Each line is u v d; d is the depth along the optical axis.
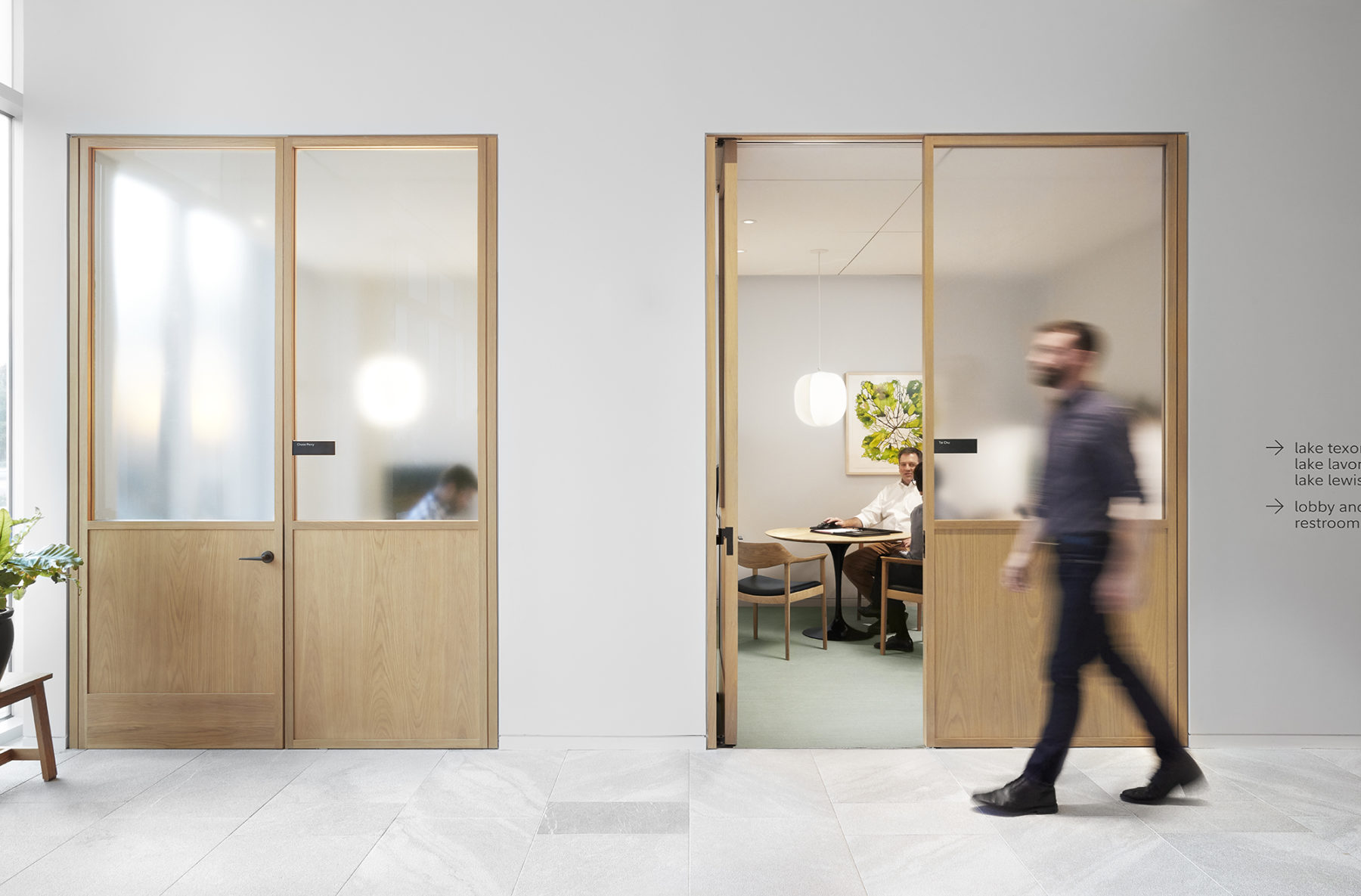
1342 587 3.10
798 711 3.67
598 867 2.23
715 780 2.82
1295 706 3.10
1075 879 2.16
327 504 3.12
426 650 3.11
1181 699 3.10
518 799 2.66
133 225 3.13
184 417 3.12
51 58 3.09
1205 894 2.09
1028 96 3.09
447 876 2.18
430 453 3.12
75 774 2.87
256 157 3.12
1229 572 3.10
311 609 3.11
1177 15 3.08
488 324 3.10
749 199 4.48
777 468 6.77
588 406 3.11
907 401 6.70
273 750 3.09
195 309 3.12
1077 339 3.08
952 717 3.13
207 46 3.08
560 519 3.11
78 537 3.11
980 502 3.12
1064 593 2.56
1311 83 3.08
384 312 3.12
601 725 3.12
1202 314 3.09
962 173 3.12
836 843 2.36
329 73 3.09
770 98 3.09
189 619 3.11
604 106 3.09
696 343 3.10
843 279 6.76
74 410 3.10
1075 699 2.56
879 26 3.09
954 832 2.43
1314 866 2.22
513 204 3.09
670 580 3.12
